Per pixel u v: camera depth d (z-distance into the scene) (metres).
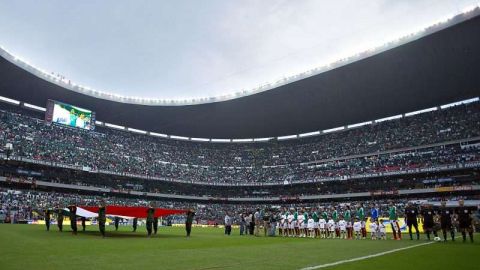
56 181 61.78
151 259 11.91
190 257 12.77
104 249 14.77
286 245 19.14
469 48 47.84
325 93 63.59
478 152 58.00
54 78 60.44
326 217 29.09
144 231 32.56
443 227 23.41
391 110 70.88
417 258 13.30
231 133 86.62
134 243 18.33
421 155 64.31
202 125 81.94
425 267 10.99
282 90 62.94
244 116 76.12
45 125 67.88
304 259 12.66
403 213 52.47
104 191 65.44
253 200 76.12
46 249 14.24
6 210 46.53
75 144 68.88
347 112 72.25
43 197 55.69
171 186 78.12
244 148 89.06
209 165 83.88
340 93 63.41
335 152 75.56
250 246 18.22
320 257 13.35
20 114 67.00
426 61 51.62
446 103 67.44
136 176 70.38
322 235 30.30
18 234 22.78
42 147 61.94
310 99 66.38
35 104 69.75
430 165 59.31
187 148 87.75
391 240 24.59
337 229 28.81
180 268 10.06
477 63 51.97
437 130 65.31
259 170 80.94
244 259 12.48
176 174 76.81
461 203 24.12
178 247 16.73
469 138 60.03
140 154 78.19
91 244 16.94
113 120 79.44
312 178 71.50
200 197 76.00
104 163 68.31
